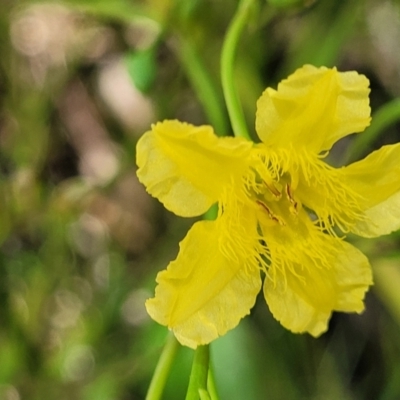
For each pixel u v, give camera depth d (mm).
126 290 216
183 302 154
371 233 161
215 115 190
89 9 197
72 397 211
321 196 161
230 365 200
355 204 161
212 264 156
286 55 216
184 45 196
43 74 223
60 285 217
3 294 211
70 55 222
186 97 219
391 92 219
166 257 213
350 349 218
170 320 154
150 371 206
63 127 229
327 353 213
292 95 154
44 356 214
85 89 231
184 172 154
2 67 217
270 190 159
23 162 214
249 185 159
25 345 211
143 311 220
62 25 225
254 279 159
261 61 211
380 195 160
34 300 214
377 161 159
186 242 155
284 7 177
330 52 202
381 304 218
